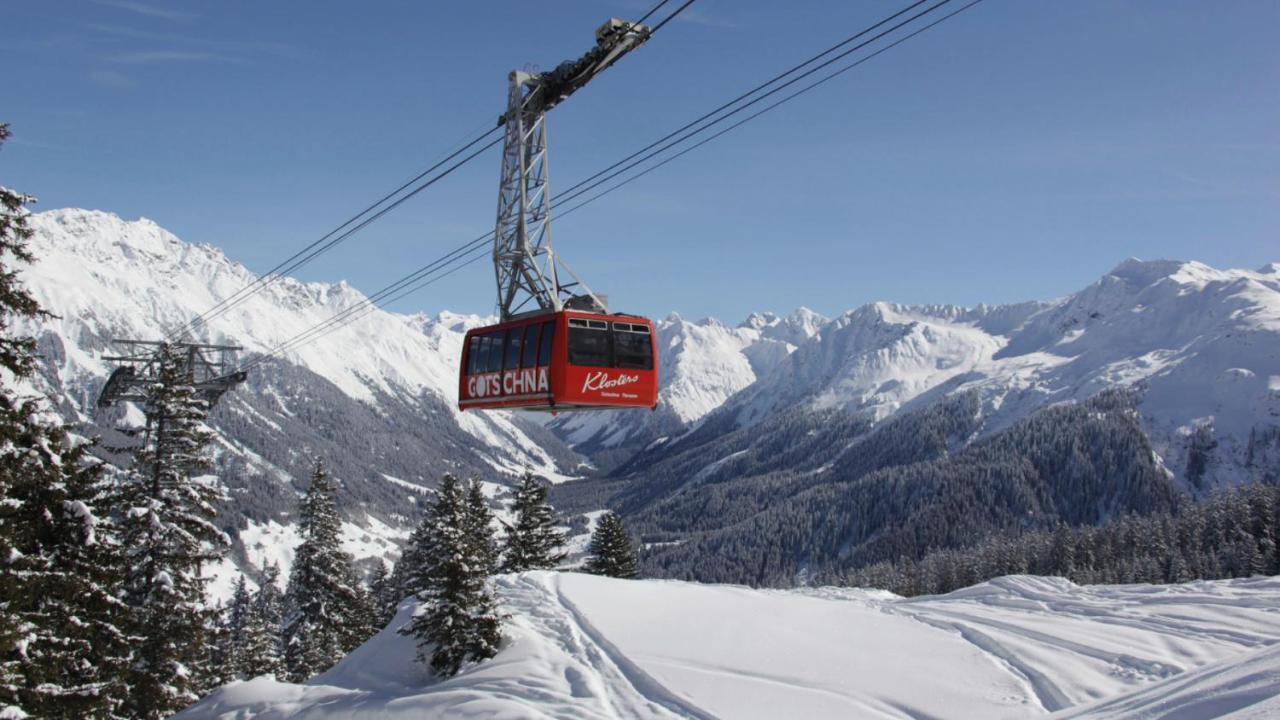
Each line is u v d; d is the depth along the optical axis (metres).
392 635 44.66
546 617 42.03
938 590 161.62
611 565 79.31
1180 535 160.38
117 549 33.22
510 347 31.16
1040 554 165.38
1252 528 151.38
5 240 24.77
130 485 41.56
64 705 29.58
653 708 29.42
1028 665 32.38
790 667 33.31
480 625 38.41
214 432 44.19
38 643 28.77
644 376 30.91
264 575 144.00
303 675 63.97
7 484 26.84
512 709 29.92
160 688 40.19
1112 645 33.97
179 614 41.34
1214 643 33.47
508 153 31.25
